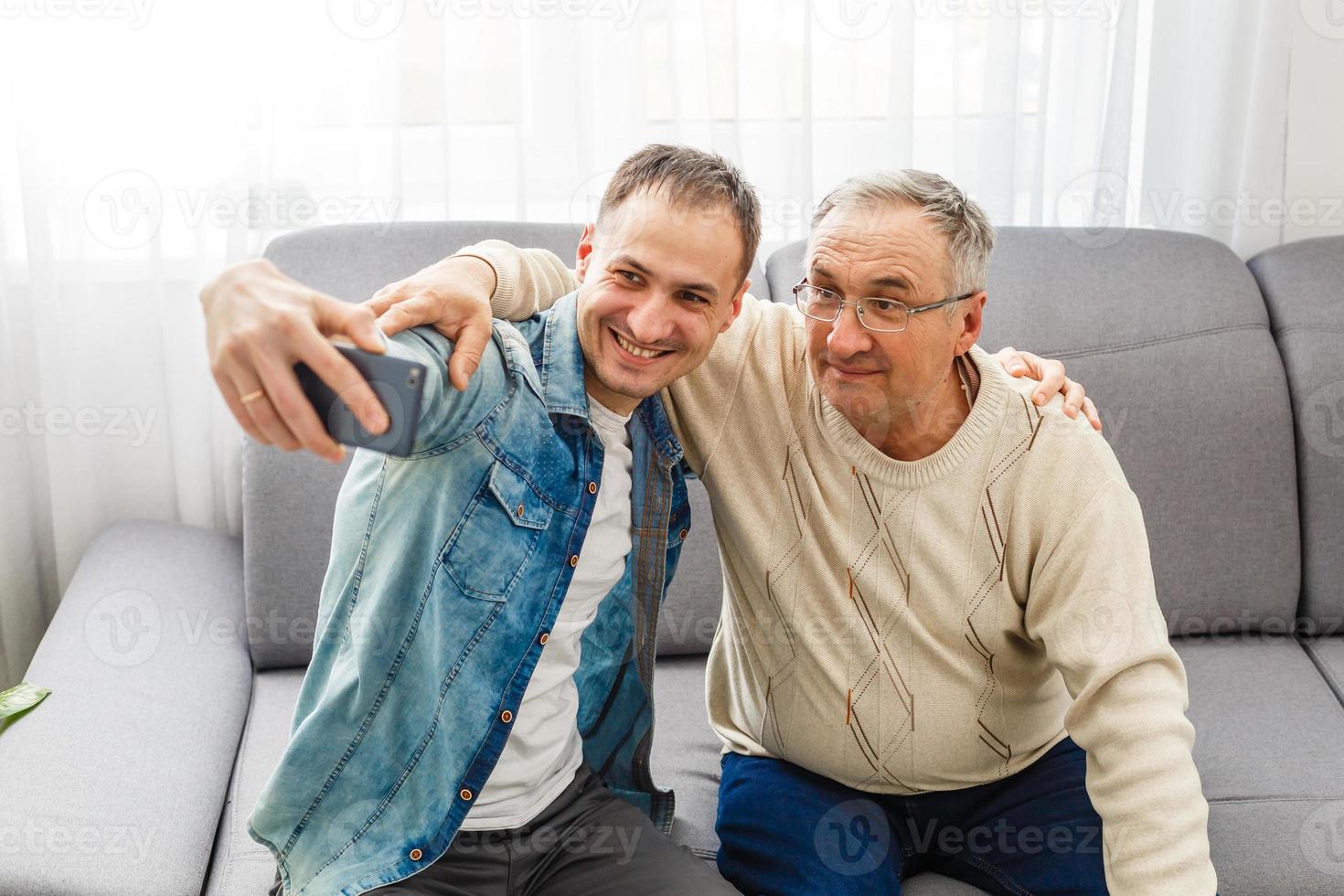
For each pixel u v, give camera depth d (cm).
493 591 125
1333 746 178
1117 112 227
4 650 223
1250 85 232
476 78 219
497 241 135
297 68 212
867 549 148
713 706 174
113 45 205
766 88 225
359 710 126
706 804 168
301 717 130
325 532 191
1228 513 204
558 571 129
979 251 134
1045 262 209
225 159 212
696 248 121
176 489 225
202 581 202
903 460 146
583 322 127
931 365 136
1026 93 228
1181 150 238
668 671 200
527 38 219
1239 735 181
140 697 170
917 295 132
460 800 127
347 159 217
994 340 201
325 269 197
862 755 154
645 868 140
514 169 222
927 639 149
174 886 140
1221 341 206
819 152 231
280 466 191
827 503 149
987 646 150
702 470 155
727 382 151
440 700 125
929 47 227
